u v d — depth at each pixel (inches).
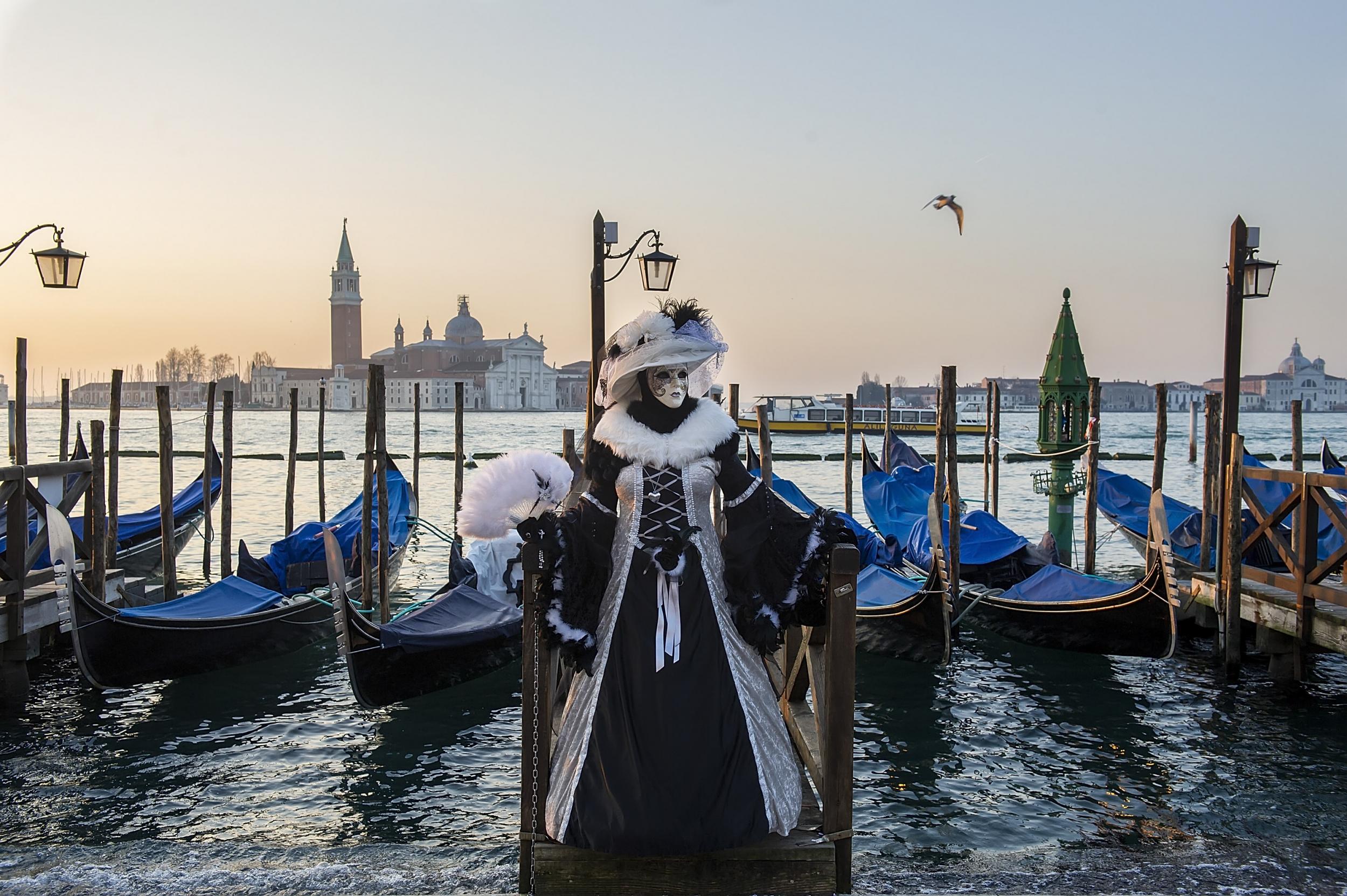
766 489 125.9
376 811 244.1
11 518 320.8
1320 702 330.0
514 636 365.1
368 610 438.6
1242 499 365.1
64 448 682.2
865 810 243.3
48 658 378.6
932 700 341.1
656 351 121.0
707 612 122.0
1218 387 6555.1
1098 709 327.9
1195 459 1523.1
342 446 2060.8
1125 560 642.2
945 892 150.6
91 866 165.5
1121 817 236.5
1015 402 5841.5
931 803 247.9
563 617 119.2
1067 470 598.5
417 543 666.2
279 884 153.4
